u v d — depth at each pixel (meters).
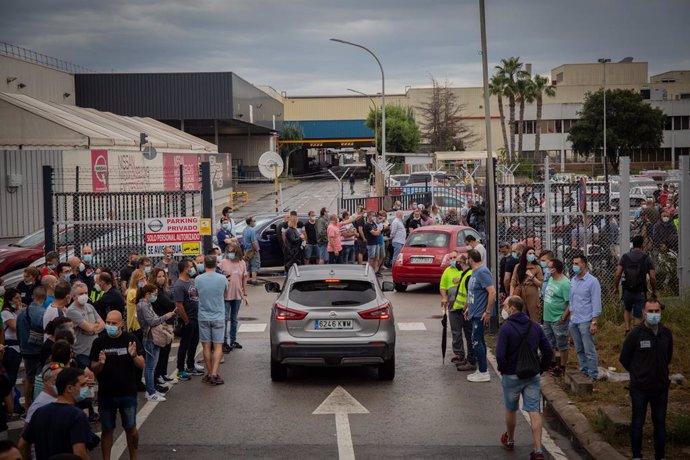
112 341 8.24
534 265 12.54
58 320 8.97
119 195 17.25
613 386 11.27
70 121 36.62
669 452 8.66
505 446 9.03
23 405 11.27
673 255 17.56
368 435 9.54
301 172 117.12
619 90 83.75
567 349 12.12
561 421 10.10
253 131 91.31
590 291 11.45
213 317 12.14
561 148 96.12
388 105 103.81
